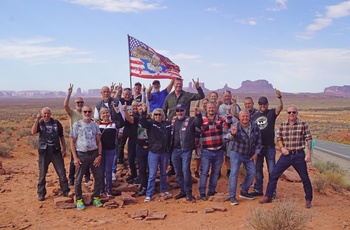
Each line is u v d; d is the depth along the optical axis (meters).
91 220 6.59
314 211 7.10
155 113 7.81
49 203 7.67
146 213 6.81
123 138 10.11
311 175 14.17
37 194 8.45
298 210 6.20
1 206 7.45
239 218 6.59
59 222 6.46
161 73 10.20
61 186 8.12
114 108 8.07
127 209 7.29
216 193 8.28
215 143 7.92
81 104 8.38
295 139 7.33
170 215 6.89
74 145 7.32
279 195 8.75
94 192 7.48
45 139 7.89
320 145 35.03
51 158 7.99
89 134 7.29
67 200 7.54
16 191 8.82
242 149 7.58
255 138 7.67
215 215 6.82
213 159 8.08
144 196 8.32
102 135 7.79
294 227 5.45
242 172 10.63
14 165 13.25
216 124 7.93
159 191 8.70
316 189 9.98
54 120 8.09
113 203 7.45
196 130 8.01
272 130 8.01
